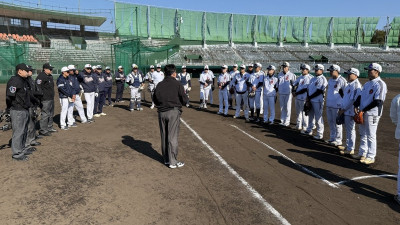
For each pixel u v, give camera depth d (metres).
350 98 6.12
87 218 3.61
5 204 3.91
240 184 4.71
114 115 10.91
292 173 5.28
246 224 3.54
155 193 4.33
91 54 35.59
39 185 4.53
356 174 5.31
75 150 6.39
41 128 7.58
